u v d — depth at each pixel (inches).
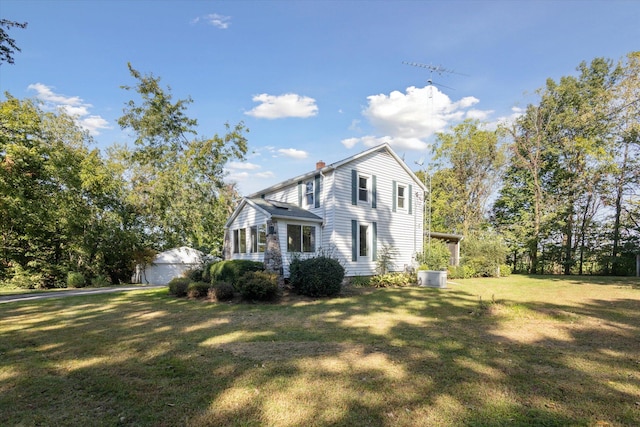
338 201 618.8
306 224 611.2
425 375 165.5
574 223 945.5
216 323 291.0
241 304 396.8
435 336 241.4
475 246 824.3
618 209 864.9
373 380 159.6
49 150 780.6
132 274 960.9
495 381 157.8
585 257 901.8
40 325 287.6
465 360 187.8
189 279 534.0
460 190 1198.9
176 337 242.5
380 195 697.0
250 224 631.8
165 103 909.8
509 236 1021.2
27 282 796.6
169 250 909.8
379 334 248.7
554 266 957.2
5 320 312.8
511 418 123.4
